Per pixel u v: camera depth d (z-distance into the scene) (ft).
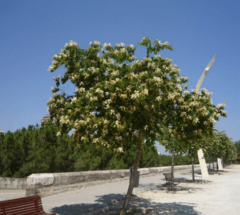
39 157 45.03
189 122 23.09
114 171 58.13
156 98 21.75
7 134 52.49
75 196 37.91
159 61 24.36
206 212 30.96
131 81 20.95
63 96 25.26
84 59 24.63
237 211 31.71
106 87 21.40
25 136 49.08
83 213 28.04
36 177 36.01
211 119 21.74
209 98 23.34
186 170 118.93
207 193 47.39
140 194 43.83
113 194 41.32
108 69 23.29
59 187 40.04
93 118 20.30
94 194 40.60
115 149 22.20
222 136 104.94
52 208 29.66
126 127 22.48
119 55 23.22
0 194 38.52
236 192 49.34
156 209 32.09
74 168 51.29
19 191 42.04
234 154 121.80
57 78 25.44
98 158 57.67
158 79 21.04
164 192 47.32
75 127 21.18
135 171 27.40
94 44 25.59
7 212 17.83
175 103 24.14
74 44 24.18
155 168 84.28
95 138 20.68
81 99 21.22
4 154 46.32
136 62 22.63
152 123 23.04
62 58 24.07
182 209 32.48
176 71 24.08
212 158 111.45
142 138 26.22
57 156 47.60
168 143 43.91
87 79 23.34
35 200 20.42
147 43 25.72
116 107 21.39
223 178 82.58
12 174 46.24
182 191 49.08
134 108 20.85
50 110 24.44
